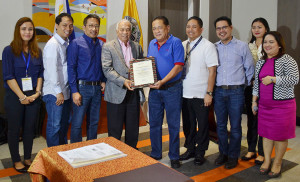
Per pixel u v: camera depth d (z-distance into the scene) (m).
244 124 4.62
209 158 3.17
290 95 2.52
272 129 2.58
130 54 2.90
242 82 2.80
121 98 2.81
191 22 2.78
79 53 2.68
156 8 5.08
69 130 3.75
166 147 3.53
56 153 1.56
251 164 3.00
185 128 3.22
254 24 3.12
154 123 3.00
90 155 1.49
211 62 2.74
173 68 2.67
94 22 2.69
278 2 4.69
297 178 2.65
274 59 2.55
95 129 2.94
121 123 2.95
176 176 1.27
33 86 2.68
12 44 2.58
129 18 4.33
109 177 1.25
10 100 2.63
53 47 2.58
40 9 3.92
